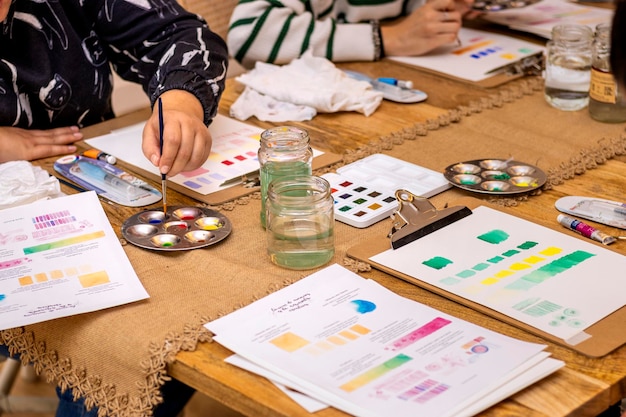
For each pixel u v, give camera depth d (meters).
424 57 1.85
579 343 0.90
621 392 0.86
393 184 1.28
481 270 1.04
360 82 1.65
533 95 1.64
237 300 1.01
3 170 1.30
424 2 2.13
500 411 0.81
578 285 1.00
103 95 1.62
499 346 0.89
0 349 1.36
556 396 0.83
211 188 1.29
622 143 1.41
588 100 1.54
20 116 1.51
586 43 1.53
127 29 1.58
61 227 1.17
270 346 0.91
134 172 1.36
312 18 1.85
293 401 0.83
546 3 2.13
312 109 1.56
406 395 0.82
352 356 0.89
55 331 1.01
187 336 0.94
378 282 1.04
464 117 1.54
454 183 1.26
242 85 1.72
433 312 0.96
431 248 1.10
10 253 1.11
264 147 1.15
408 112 1.57
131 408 0.94
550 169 1.32
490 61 1.80
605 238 1.10
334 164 1.36
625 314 0.95
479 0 2.11
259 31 1.82
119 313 1.00
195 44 1.51
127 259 1.10
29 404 2.01
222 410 2.08
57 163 1.38
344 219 1.18
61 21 1.54
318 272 1.05
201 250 1.12
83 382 0.99
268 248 1.09
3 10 1.35
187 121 1.29
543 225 1.14
